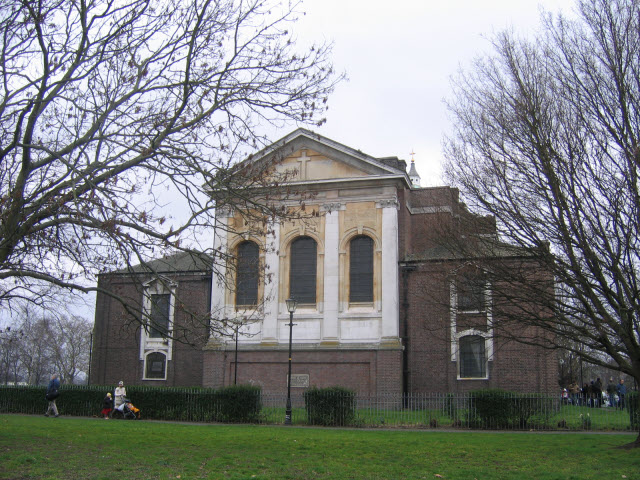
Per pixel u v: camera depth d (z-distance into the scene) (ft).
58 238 50.90
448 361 122.52
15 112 52.95
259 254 130.82
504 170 63.10
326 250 128.26
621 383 135.44
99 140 50.24
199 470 46.68
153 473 44.96
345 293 126.82
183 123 52.03
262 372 127.24
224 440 65.62
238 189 52.54
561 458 55.36
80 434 68.08
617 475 46.80
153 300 54.34
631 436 73.97
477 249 66.44
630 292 58.49
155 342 138.31
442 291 89.10
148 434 70.23
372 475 46.47
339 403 91.76
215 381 128.88
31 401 111.34
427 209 135.95
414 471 48.37
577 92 60.59
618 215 57.26
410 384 123.34
